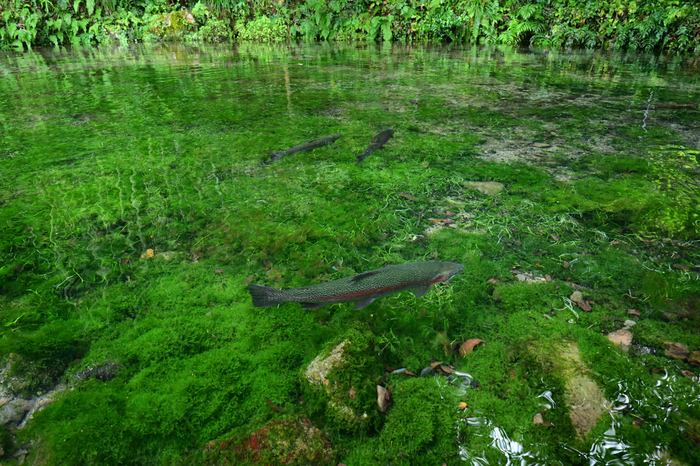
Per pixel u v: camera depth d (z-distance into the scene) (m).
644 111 6.18
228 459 1.63
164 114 6.21
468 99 6.98
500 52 13.23
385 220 3.32
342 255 2.90
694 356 2.04
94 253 2.92
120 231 3.17
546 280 2.63
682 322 2.26
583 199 3.55
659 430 1.68
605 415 1.75
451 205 3.55
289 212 3.45
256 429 1.73
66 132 5.40
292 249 2.97
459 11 15.59
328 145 4.87
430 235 3.12
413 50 13.93
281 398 1.91
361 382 1.89
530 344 2.12
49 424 1.77
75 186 3.85
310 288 2.09
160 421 1.79
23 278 2.66
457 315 2.38
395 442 1.71
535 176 4.00
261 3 17.88
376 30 16.61
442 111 6.25
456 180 3.97
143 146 4.86
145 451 1.69
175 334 2.25
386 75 9.23
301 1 17.67
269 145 4.86
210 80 8.83
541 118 5.89
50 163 4.38
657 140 4.96
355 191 3.80
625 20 13.52
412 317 2.38
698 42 12.33
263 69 10.22
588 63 10.88
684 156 4.46
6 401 1.86
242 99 7.11
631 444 1.64
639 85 8.02
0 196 3.64
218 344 2.20
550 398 1.84
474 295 2.52
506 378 1.97
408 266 2.16
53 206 3.49
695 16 12.17
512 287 2.56
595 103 6.67
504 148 4.75
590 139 5.02
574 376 1.92
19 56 13.05
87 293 2.55
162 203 3.56
